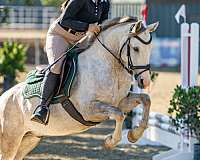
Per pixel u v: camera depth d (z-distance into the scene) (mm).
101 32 10820
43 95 10992
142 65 10219
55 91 11031
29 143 12148
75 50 10984
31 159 16484
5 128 11797
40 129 11453
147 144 18672
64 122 11078
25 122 11555
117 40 10578
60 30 11031
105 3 11148
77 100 10789
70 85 10797
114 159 16547
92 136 20531
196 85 15430
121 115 10250
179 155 15031
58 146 18531
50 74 11000
